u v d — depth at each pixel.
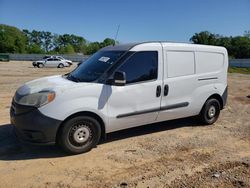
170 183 4.63
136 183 4.62
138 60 6.27
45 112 5.30
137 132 7.05
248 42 82.56
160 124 7.75
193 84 7.19
